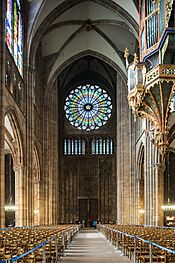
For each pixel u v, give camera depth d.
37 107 48.62
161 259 12.76
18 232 20.98
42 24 42.12
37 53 48.09
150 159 40.62
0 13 28.61
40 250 13.98
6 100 30.44
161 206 38.53
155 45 31.08
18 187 38.22
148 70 30.97
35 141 46.34
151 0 32.44
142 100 30.17
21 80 38.81
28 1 41.47
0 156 27.62
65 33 49.44
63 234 20.88
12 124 35.53
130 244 18.83
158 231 21.98
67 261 17.41
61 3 42.00
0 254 11.16
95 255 20.09
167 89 28.91
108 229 32.91
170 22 28.81
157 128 29.92
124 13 42.28
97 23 47.97
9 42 33.19
